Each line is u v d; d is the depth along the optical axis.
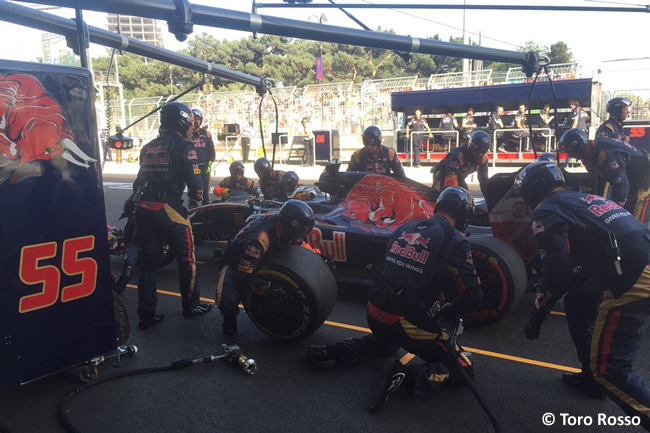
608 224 2.75
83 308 3.24
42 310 3.06
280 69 45.91
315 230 5.23
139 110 27.58
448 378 3.42
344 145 22.69
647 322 2.75
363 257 5.05
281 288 3.98
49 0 2.78
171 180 4.44
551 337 4.29
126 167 23.66
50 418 3.15
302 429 3.01
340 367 3.79
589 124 15.62
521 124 16.38
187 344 4.22
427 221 3.21
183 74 47.06
